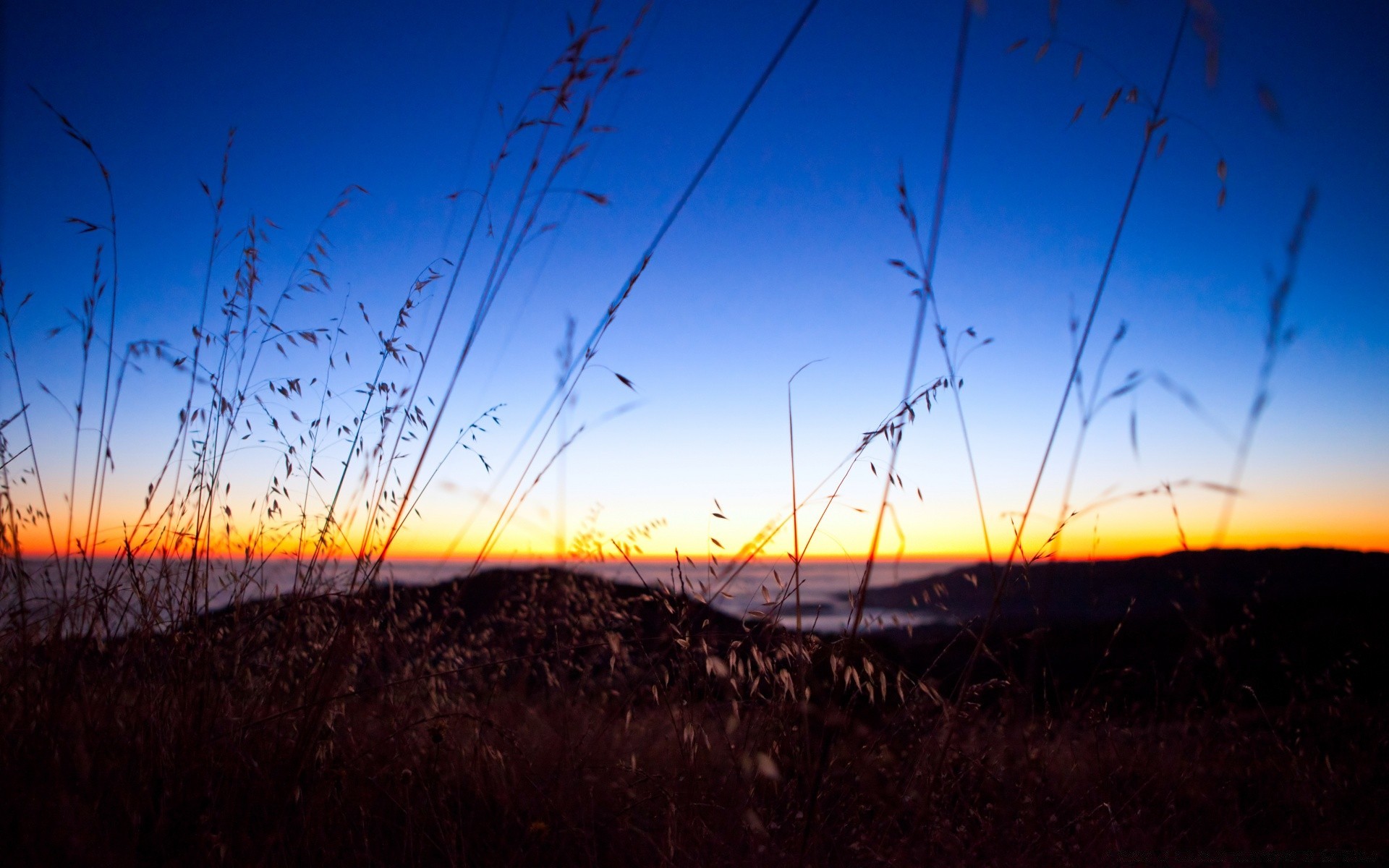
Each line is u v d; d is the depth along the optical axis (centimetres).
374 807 189
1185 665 259
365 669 241
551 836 176
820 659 189
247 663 209
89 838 141
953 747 213
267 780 170
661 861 171
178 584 208
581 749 210
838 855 174
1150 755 238
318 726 176
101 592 195
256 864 152
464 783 208
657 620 229
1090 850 187
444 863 173
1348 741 259
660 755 219
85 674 193
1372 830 205
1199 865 183
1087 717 247
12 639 184
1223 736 252
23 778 153
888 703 234
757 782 202
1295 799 219
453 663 249
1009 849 189
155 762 173
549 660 253
